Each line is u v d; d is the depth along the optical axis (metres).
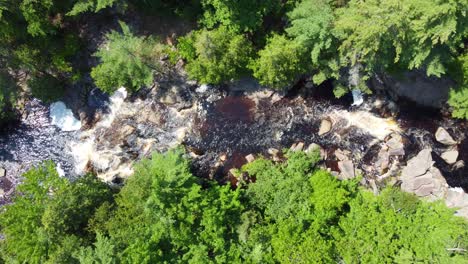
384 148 42.25
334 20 33.44
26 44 37.12
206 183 41.97
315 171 40.47
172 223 34.31
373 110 43.12
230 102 43.78
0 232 40.44
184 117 43.59
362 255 35.19
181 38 39.66
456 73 38.16
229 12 36.28
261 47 39.53
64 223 34.00
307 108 43.50
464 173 41.72
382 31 30.73
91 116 44.56
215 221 35.47
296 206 37.44
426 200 39.50
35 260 33.00
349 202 38.16
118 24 42.22
